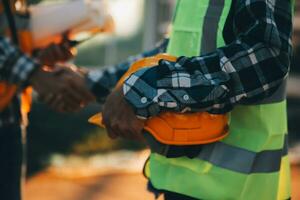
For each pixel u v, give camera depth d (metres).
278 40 1.96
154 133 2.05
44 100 2.37
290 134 8.60
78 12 2.67
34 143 7.40
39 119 8.21
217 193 2.14
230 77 1.95
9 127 2.59
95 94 2.52
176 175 2.19
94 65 10.15
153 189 2.29
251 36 1.96
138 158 7.05
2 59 2.28
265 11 1.97
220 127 2.09
